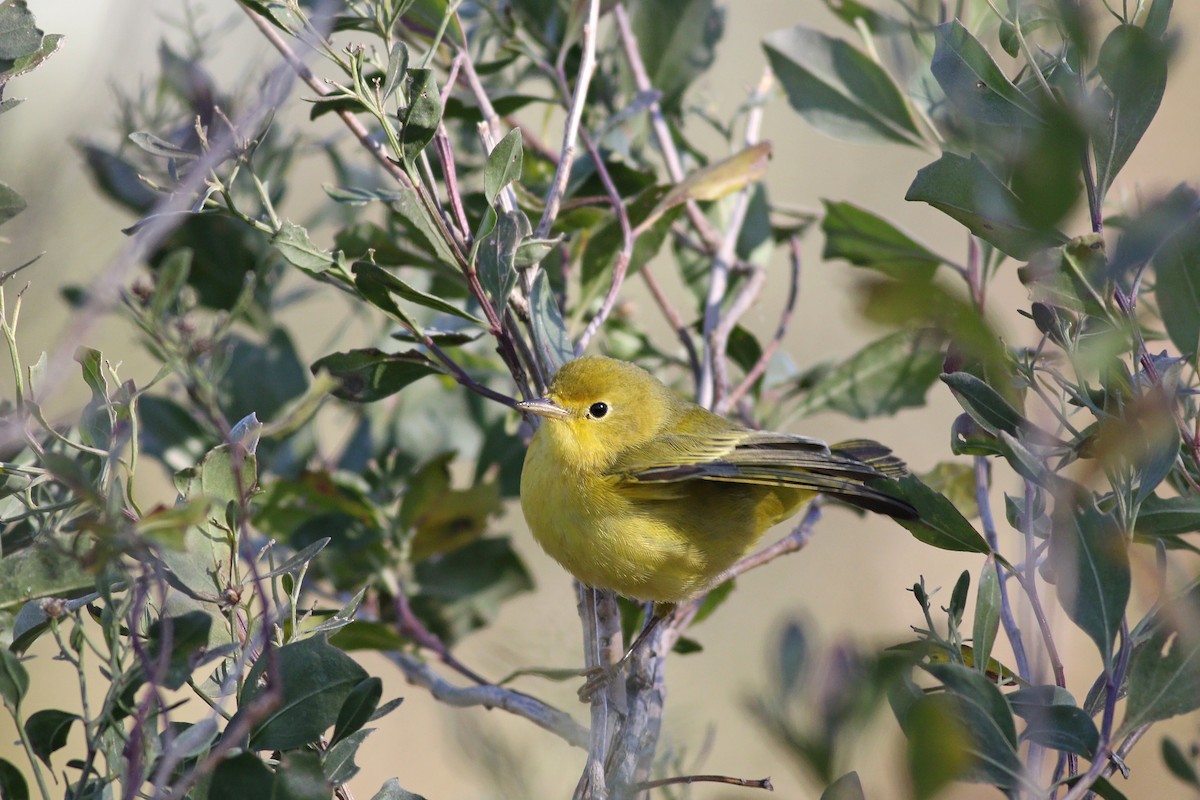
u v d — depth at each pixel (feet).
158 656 16.47
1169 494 22.72
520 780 20.71
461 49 26.73
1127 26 17.80
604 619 26.81
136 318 16.55
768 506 29.30
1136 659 16.33
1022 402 20.17
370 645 28.45
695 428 28.55
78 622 16.60
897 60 29.09
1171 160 50.19
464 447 34.17
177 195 17.74
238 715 16.94
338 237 28.66
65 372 16.19
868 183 51.78
